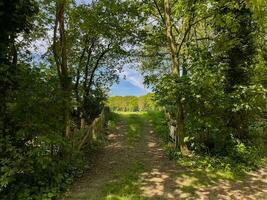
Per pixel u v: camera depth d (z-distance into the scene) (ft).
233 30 50.03
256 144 57.88
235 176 42.65
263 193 37.01
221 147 52.47
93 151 54.29
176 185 38.37
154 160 49.26
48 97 36.40
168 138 63.72
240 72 57.00
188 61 52.90
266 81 58.29
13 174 31.76
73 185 37.40
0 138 32.24
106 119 87.76
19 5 33.78
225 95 49.34
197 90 47.11
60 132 38.70
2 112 33.60
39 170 34.55
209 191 36.88
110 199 33.24
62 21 44.04
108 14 69.51
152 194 35.27
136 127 80.79
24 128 33.32
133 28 70.85
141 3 58.18
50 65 57.57
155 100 52.03
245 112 55.36
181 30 57.62
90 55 84.17
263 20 53.78
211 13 49.14
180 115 52.08
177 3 50.16
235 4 47.73
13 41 36.27
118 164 46.98
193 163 46.01
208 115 51.47
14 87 34.88
